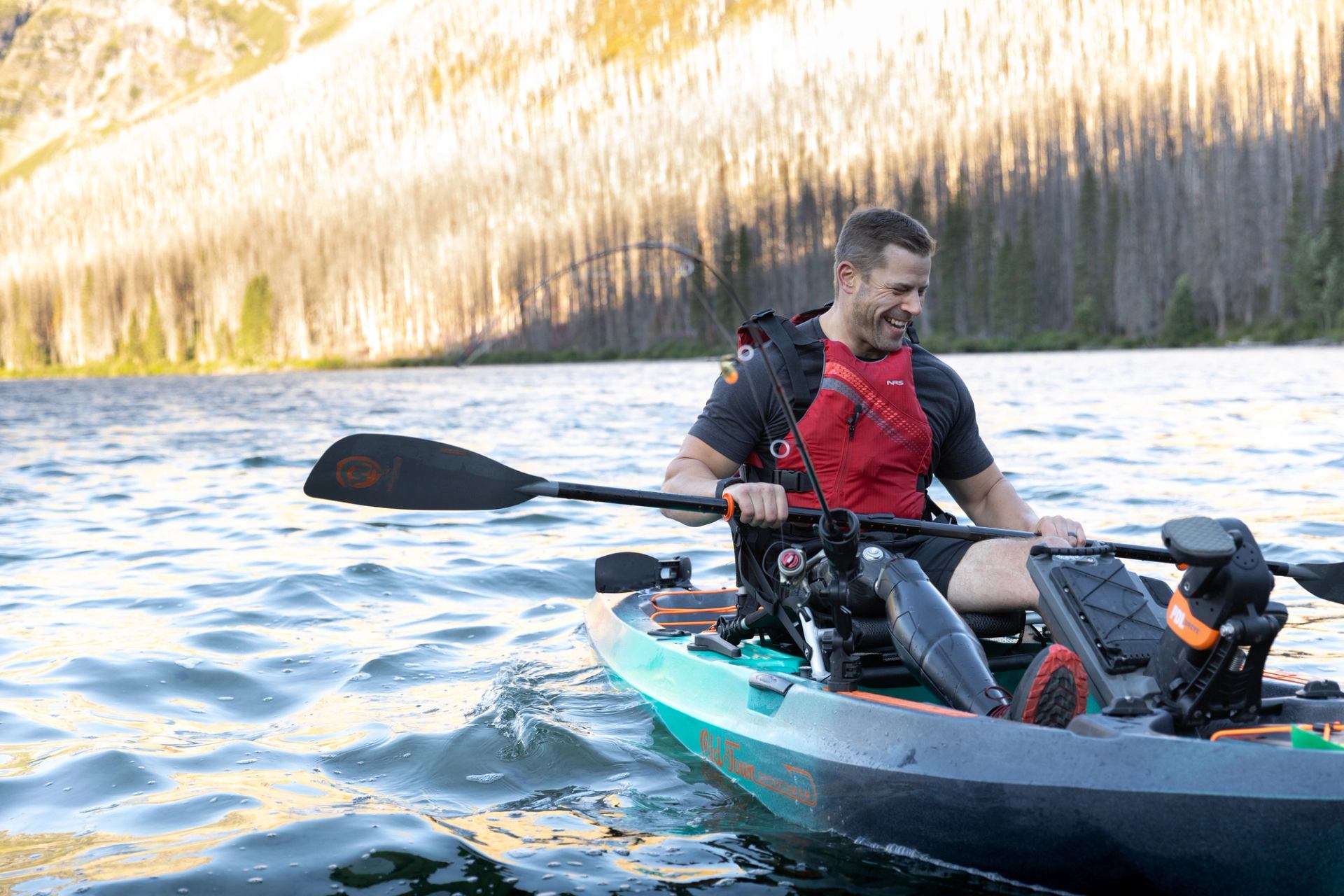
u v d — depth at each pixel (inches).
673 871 124.2
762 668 155.3
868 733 129.0
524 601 267.0
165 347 4746.6
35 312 5073.8
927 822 121.6
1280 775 102.4
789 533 156.1
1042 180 3607.3
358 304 4345.5
